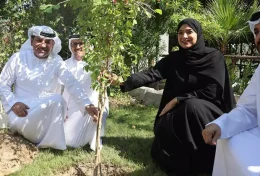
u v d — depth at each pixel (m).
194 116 3.22
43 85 3.92
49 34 3.86
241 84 6.07
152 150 3.61
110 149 3.86
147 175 3.31
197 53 3.44
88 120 3.87
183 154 3.27
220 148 2.55
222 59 3.50
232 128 2.47
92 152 3.78
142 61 7.15
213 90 3.39
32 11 6.94
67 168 3.42
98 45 2.70
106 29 2.62
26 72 3.91
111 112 5.71
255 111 2.57
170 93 3.62
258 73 2.54
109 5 2.53
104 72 2.81
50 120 3.78
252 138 2.37
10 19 6.87
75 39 4.18
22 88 3.94
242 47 7.41
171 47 8.00
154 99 6.37
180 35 3.49
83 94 3.78
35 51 3.91
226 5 6.06
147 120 5.27
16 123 3.76
